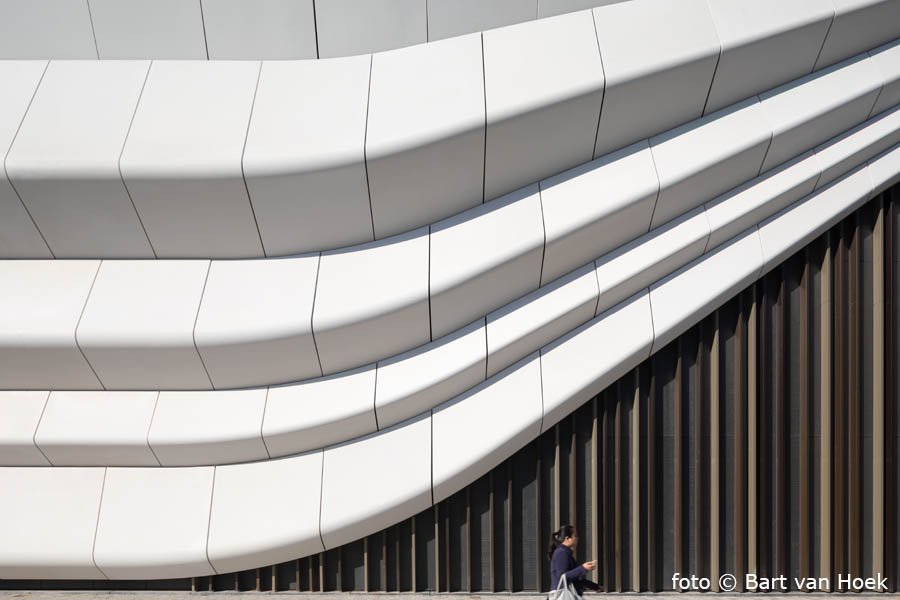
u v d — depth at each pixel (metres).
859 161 8.38
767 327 8.34
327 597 8.03
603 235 7.66
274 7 7.35
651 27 7.43
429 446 7.66
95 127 6.91
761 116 7.91
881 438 8.33
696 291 7.99
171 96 7.08
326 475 7.67
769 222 8.25
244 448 7.64
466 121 6.96
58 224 7.17
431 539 8.17
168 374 7.53
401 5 7.43
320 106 7.05
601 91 7.18
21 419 7.60
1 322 7.16
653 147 7.75
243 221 7.19
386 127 6.94
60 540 7.57
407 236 7.50
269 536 7.51
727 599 8.04
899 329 8.42
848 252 8.42
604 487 8.12
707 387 8.28
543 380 7.76
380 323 7.32
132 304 7.26
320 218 7.25
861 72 8.23
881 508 8.29
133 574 7.76
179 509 7.66
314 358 7.49
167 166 6.76
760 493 8.28
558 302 7.70
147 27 7.33
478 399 7.77
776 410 8.33
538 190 7.58
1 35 7.31
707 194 7.97
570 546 6.05
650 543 8.13
